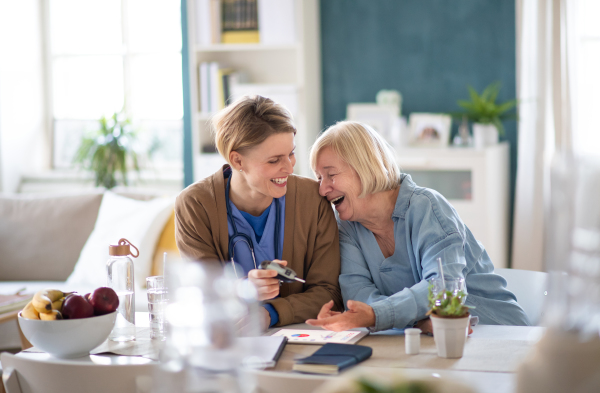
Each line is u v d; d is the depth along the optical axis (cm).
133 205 343
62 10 535
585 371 94
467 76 436
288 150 174
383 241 190
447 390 81
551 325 97
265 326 164
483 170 386
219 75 442
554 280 101
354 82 458
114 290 157
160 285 159
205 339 98
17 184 522
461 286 144
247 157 174
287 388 113
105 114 514
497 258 405
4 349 320
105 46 530
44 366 124
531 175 406
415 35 443
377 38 451
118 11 525
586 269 100
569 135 398
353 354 133
